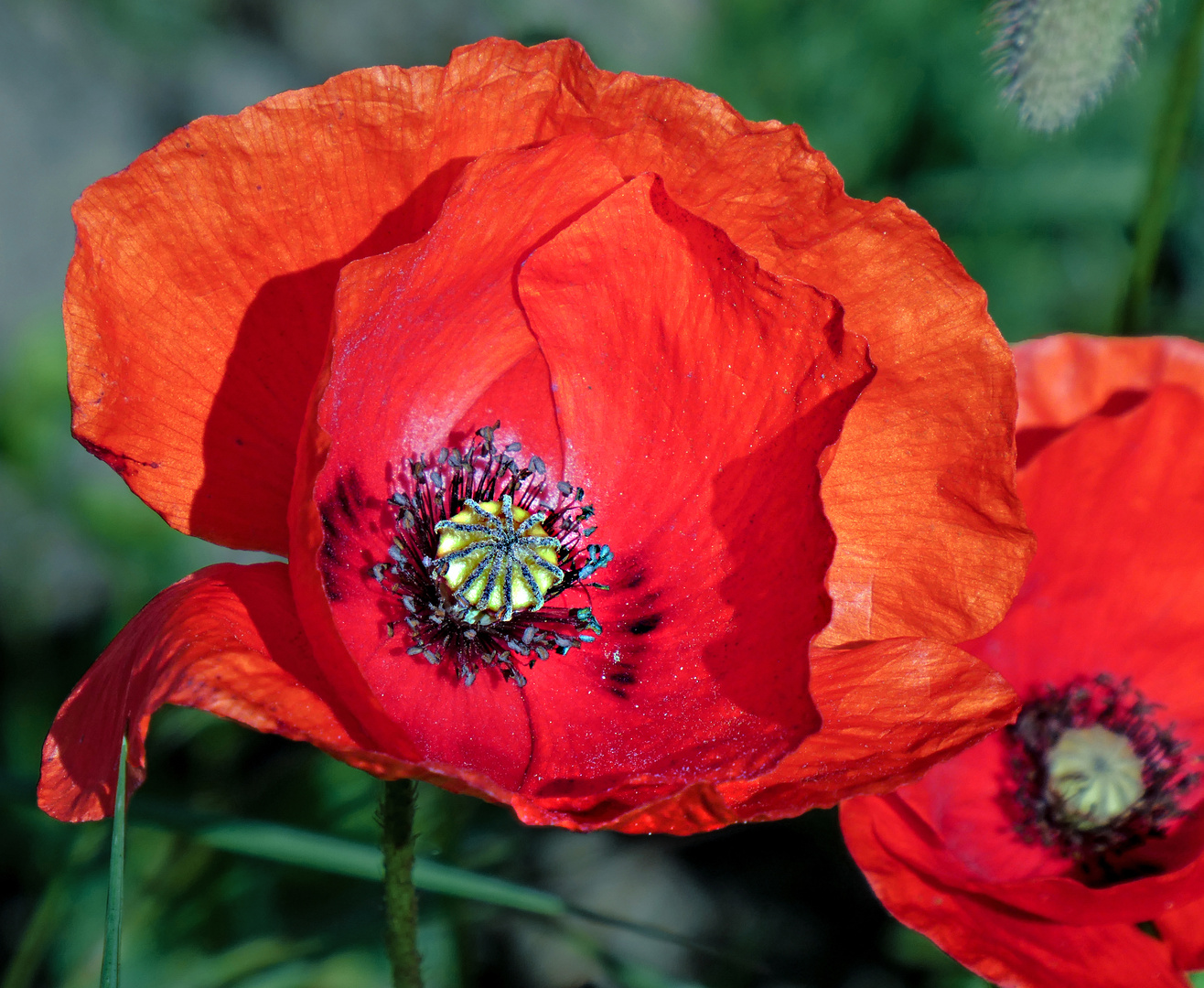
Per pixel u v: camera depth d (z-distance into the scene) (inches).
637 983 13.4
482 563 12.2
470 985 13.6
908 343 11.9
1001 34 13.0
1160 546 12.7
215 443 11.6
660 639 12.1
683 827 11.1
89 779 11.2
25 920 14.4
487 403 12.4
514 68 11.8
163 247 11.5
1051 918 12.0
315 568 11.0
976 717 11.5
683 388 12.1
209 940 14.2
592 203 11.9
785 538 11.7
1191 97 13.7
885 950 14.6
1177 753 12.8
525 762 12.1
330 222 11.7
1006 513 11.8
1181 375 12.8
